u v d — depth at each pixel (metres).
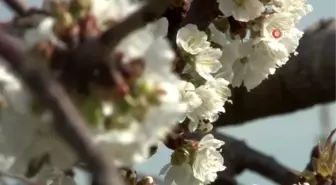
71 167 0.29
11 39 0.21
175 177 0.48
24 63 0.19
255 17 0.47
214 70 0.46
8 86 0.26
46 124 0.27
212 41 0.48
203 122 0.48
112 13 0.28
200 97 0.46
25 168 0.29
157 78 0.26
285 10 0.49
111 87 0.25
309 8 0.50
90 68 0.25
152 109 0.26
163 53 0.27
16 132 0.28
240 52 0.49
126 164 0.26
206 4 0.47
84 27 0.26
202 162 0.47
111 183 0.19
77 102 0.25
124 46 0.26
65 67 0.25
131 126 0.26
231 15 0.47
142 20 0.22
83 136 0.19
